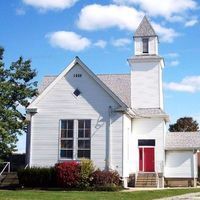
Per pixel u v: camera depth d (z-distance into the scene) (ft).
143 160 137.80
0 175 118.93
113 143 115.03
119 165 113.91
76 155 116.37
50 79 145.89
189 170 142.51
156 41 148.36
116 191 102.47
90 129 116.88
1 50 110.52
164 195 96.58
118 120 115.85
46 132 118.83
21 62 111.86
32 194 86.89
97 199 80.84
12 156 138.51
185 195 98.22
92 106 117.80
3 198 77.30
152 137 138.10
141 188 119.44
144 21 150.92
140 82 146.20
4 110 104.27
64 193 91.56
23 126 109.29
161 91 148.77
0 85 106.11
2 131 100.17
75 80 119.85
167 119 142.00
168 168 143.74
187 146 143.02
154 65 146.41
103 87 117.60
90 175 108.37
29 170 112.98
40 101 120.47
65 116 118.73
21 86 111.65
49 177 111.24
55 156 117.29
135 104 144.56
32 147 118.62
